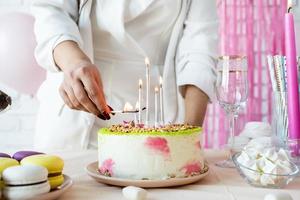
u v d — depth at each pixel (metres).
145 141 1.07
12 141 3.00
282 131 1.26
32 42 2.44
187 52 1.61
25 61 2.43
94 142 1.60
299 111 1.20
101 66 1.65
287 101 1.22
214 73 1.55
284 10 3.01
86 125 1.57
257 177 1.03
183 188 1.04
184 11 1.66
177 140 1.07
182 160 1.08
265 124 1.37
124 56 1.65
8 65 2.44
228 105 1.30
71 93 1.25
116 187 1.04
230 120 1.32
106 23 1.60
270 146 1.11
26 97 2.96
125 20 1.60
